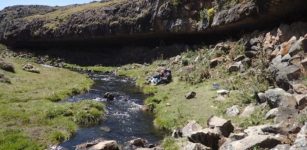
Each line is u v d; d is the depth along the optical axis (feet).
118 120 94.43
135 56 213.46
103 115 98.48
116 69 201.26
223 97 97.71
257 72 105.81
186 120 85.20
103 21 239.91
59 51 269.44
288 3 114.42
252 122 73.05
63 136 78.33
